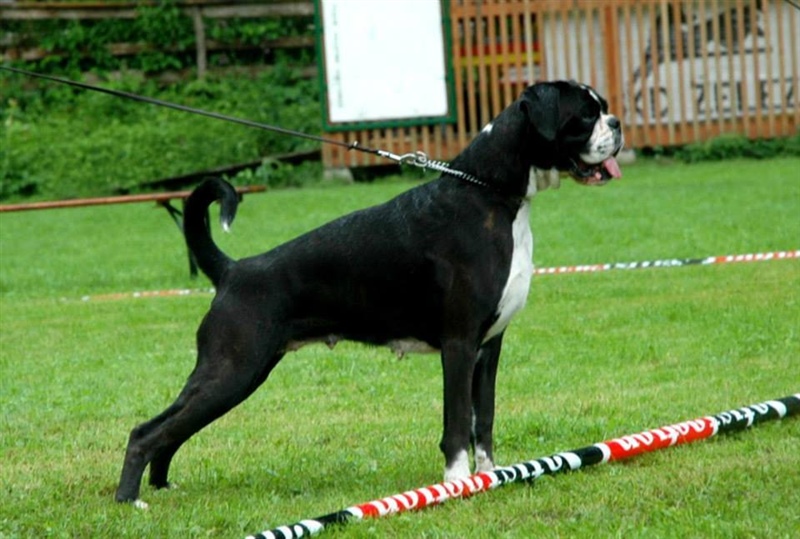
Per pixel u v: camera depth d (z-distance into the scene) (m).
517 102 8.05
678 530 7.03
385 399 11.21
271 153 31.38
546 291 16.03
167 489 8.62
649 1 28.09
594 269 17.55
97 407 11.39
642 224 20.91
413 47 28.16
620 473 8.37
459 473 7.97
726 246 18.66
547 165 8.06
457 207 7.99
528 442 9.49
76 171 30.08
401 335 8.22
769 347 12.32
